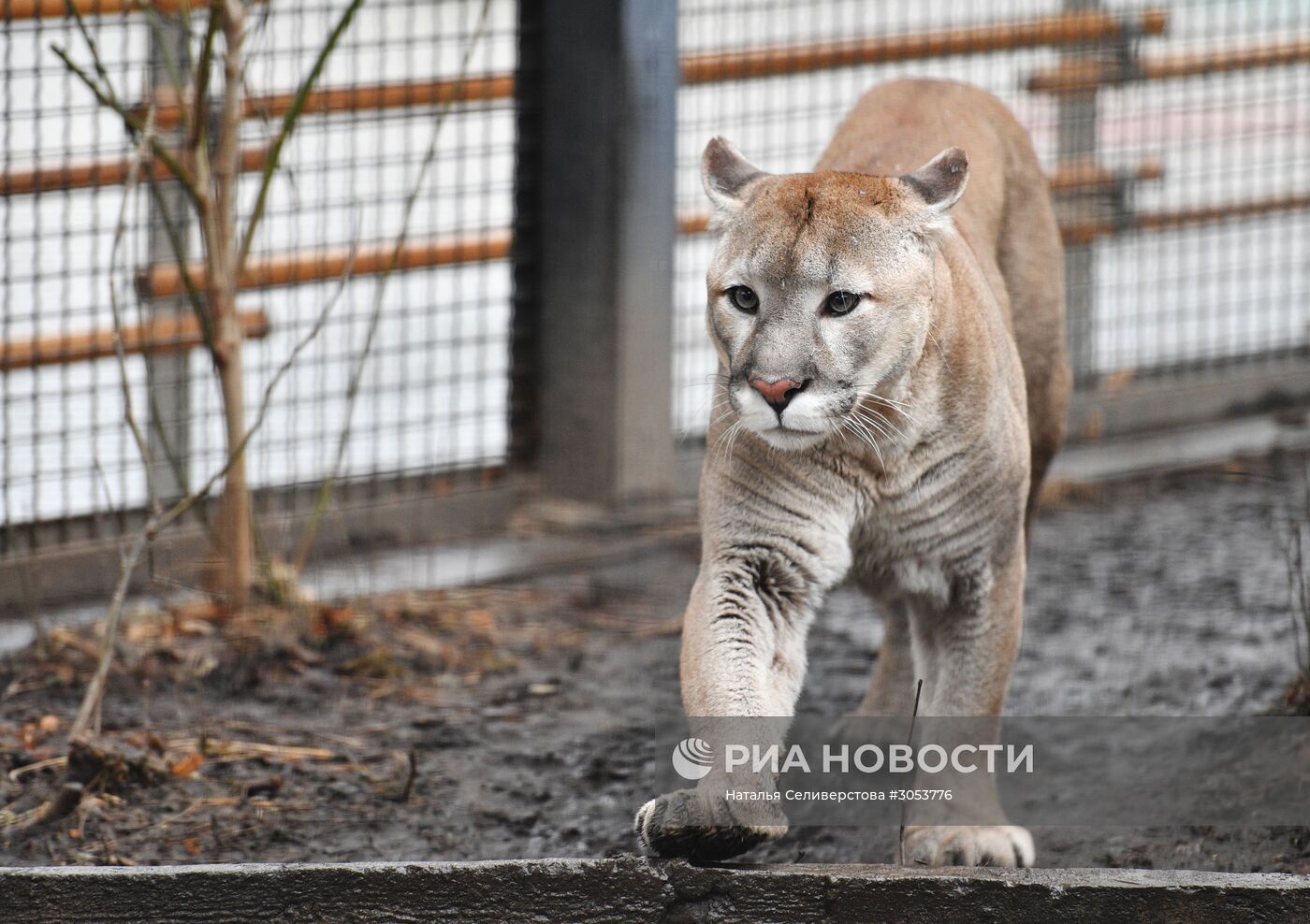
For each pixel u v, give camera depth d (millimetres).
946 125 8711
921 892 6199
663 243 12250
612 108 11938
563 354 12312
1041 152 14078
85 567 10711
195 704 9016
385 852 7402
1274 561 11531
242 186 12258
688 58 12812
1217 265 16922
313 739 8625
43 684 9188
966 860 7074
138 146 9148
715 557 7137
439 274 13039
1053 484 13031
